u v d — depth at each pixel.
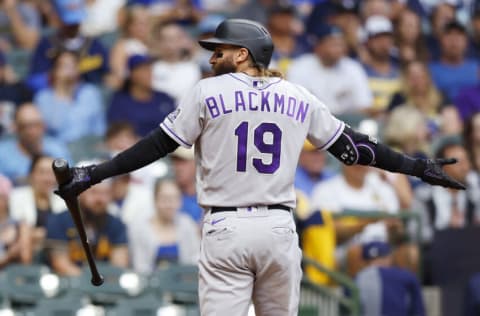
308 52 49.75
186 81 47.41
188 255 36.09
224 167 19.11
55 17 50.56
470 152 41.66
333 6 50.56
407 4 54.31
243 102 19.14
